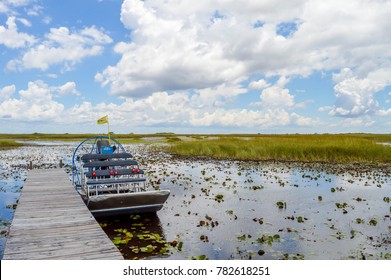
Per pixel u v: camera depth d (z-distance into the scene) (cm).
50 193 1071
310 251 716
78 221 764
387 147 2505
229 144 3148
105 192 1095
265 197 1259
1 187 1495
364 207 1109
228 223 927
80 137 10706
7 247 602
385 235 823
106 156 1127
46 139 9181
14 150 4216
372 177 1698
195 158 2792
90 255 570
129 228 884
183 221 948
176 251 711
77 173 1298
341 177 1705
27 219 777
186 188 1438
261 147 2805
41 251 586
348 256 688
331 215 1012
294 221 948
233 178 1703
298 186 1477
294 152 2606
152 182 1545
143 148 4153
